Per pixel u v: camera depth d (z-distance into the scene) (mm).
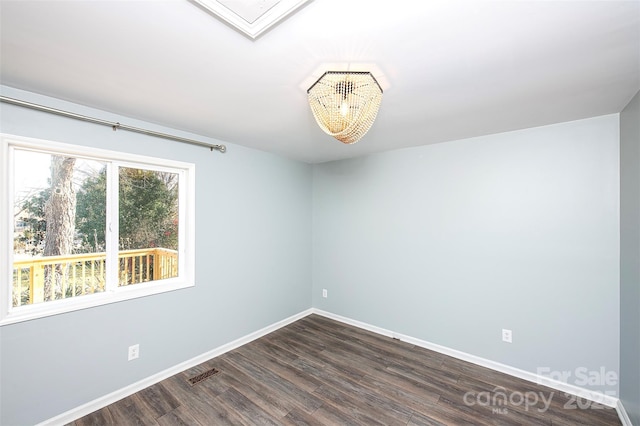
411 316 3027
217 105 1900
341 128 1414
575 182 2172
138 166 2289
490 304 2541
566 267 2201
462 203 2699
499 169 2502
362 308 3436
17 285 1768
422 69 1418
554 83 1572
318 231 3912
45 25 1096
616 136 2021
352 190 3539
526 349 2361
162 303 2350
